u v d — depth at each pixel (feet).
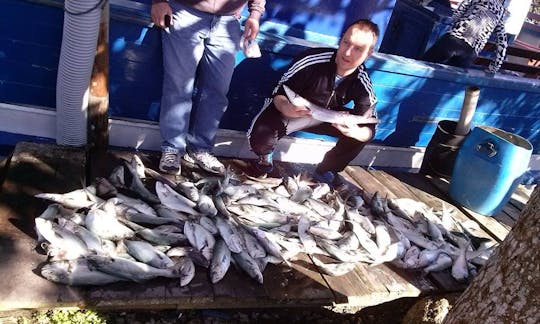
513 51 19.07
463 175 14.69
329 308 11.19
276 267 9.96
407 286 10.55
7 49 11.64
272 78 13.65
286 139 14.74
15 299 7.66
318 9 14.38
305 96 12.16
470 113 15.02
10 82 12.11
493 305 6.49
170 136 12.09
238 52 12.95
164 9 10.46
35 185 10.32
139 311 9.57
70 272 8.19
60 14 11.38
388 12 15.03
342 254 10.54
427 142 16.93
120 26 11.82
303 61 11.73
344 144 13.20
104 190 10.31
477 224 14.15
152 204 10.59
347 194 13.19
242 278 9.41
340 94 12.26
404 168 17.13
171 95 11.62
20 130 12.68
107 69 11.70
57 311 8.70
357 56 11.14
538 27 33.73
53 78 12.21
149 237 9.49
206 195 11.09
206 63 11.59
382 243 11.21
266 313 10.68
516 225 6.51
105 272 8.41
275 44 13.03
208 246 9.61
